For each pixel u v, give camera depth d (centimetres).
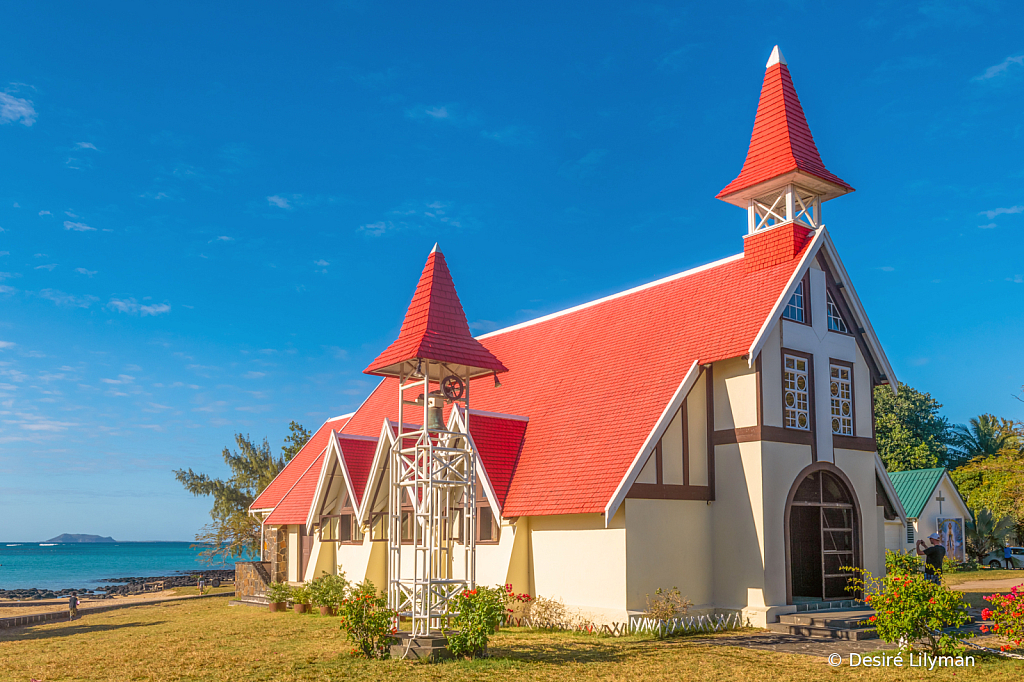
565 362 2709
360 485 2714
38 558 15738
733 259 2486
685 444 2114
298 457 3953
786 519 2073
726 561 2094
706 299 2412
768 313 2127
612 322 2722
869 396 2411
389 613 1648
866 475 2330
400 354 1798
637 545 1970
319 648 1780
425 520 1717
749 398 2105
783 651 1650
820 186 2389
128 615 2923
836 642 1753
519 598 2123
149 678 1467
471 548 1739
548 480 2180
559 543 2120
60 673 1545
